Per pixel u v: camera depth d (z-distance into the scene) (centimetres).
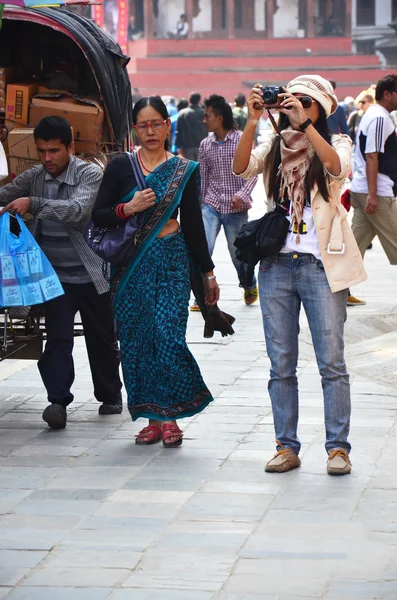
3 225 888
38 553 649
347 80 9919
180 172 846
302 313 1486
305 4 10094
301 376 1116
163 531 683
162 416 858
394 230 1475
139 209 828
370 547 651
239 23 10088
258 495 749
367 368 1154
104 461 837
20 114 1035
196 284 885
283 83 9738
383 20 10275
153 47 9775
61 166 917
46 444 889
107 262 878
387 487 760
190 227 862
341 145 787
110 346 969
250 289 1573
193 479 786
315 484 770
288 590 594
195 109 2886
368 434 895
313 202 780
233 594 590
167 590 596
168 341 846
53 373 931
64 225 923
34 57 1109
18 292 881
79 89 1099
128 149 1118
